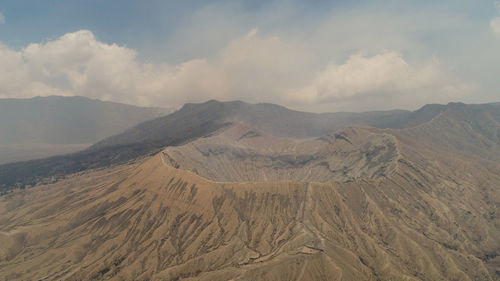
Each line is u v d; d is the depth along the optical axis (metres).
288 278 162.75
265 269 165.62
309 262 170.50
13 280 183.38
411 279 174.00
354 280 164.12
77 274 186.50
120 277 185.38
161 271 186.50
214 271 173.25
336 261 173.00
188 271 185.12
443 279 184.88
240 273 164.88
